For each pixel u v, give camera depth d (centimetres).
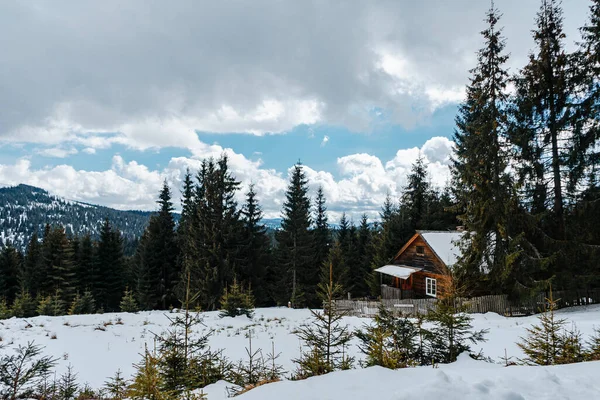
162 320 2002
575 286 1805
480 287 2008
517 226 1859
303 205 3934
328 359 737
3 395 665
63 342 1455
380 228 4584
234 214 3466
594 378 525
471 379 531
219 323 1909
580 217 1788
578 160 1794
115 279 4747
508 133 1912
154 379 521
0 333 1534
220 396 608
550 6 1897
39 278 4156
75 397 816
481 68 1908
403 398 445
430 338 829
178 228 4456
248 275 3522
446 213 3759
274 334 1603
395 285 3133
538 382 507
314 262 4138
